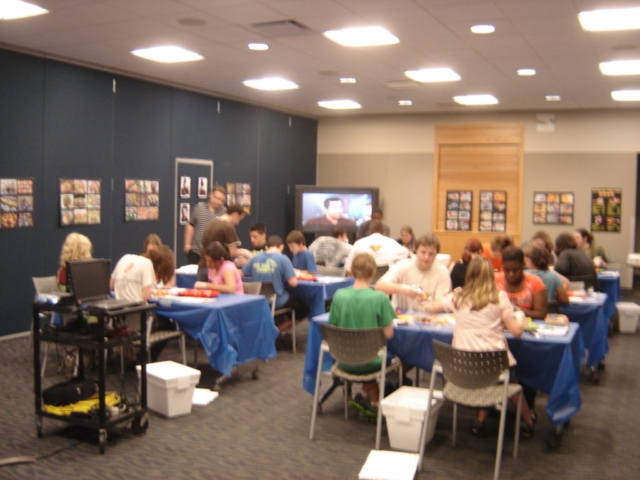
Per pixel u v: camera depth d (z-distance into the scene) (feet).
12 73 21.48
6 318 21.65
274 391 16.48
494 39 20.21
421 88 29.86
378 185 40.27
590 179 36.04
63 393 12.73
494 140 37.55
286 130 37.91
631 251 35.60
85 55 23.11
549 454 12.76
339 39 20.72
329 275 22.98
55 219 23.17
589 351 17.57
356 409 14.48
